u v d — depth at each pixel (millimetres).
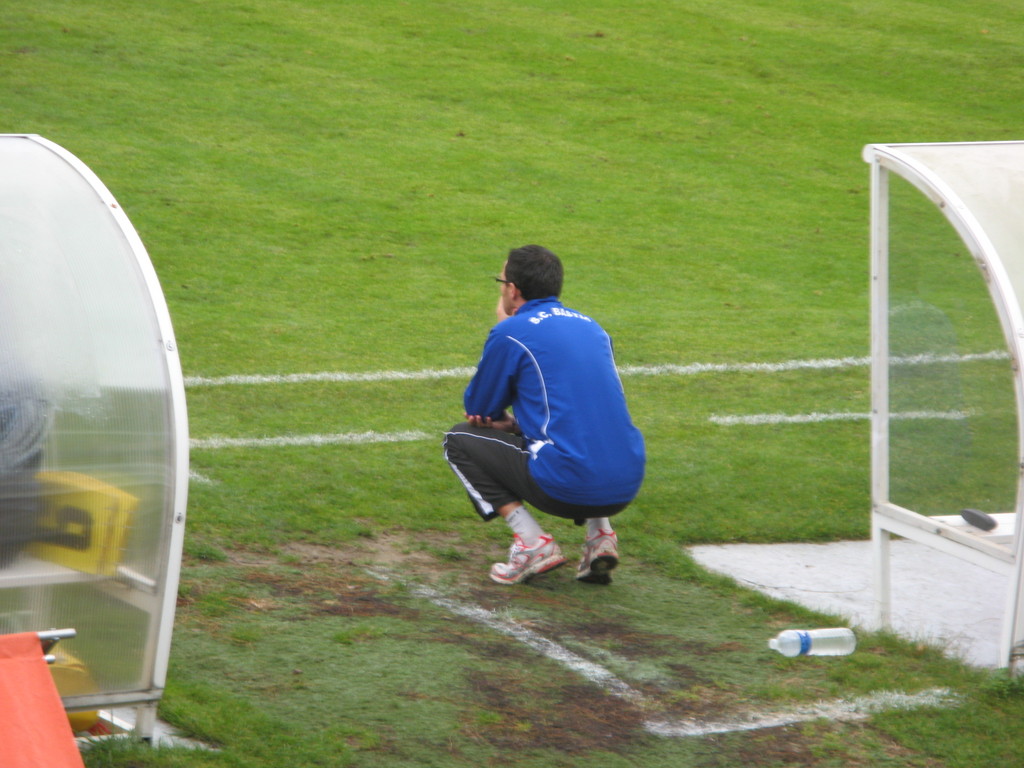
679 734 13055
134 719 12727
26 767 9578
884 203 15805
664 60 64562
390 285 36344
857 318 36125
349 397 27156
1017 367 13797
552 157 50156
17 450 10773
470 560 18531
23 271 11289
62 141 44906
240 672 13883
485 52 62594
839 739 13023
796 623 16422
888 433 16156
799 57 67125
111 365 11195
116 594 11297
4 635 10234
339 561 18062
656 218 44750
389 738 12523
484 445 17219
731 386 29562
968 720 13414
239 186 43469
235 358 29359
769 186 49250
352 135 50125
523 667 14570
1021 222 14656
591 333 16875
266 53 58625
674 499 21641
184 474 11336
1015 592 13977
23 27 57094
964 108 60656
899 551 20219
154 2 63500
